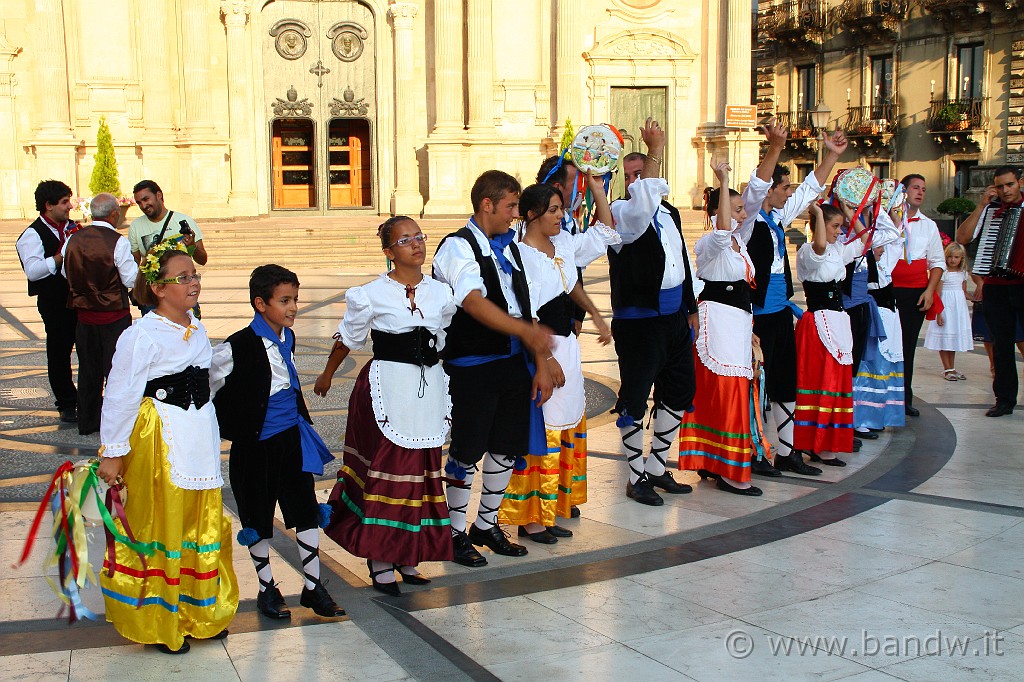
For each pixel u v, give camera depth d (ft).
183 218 29.89
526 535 20.38
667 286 21.71
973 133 106.32
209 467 15.12
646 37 100.78
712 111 102.83
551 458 19.72
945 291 37.24
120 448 14.48
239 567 18.71
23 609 16.69
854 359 27.99
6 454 27.09
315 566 16.38
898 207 30.01
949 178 110.93
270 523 16.19
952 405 33.19
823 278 25.40
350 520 17.28
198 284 15.28
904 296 31.04
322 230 84.99
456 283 17.66
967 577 17.83
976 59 107.96
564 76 96.07
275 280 15.96
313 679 14.07
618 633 15.58
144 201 29.35
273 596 16.44
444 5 93.76
